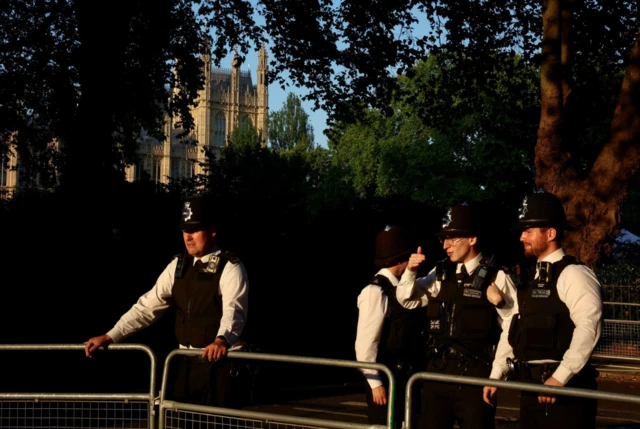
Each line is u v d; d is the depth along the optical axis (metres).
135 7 18.75
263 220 15.97
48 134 24.72
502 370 4.07
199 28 22.41
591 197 12.67
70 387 9.48
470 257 4.36
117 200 16.22
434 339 4.33
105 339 4.71
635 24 17.91
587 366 3.87
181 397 4.52
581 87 19.72
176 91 25.22
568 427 3.71
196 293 4.52
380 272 4.67
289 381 10.25
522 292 4.03
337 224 16.50
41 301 13.48
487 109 27.70
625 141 12.41
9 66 21.44
